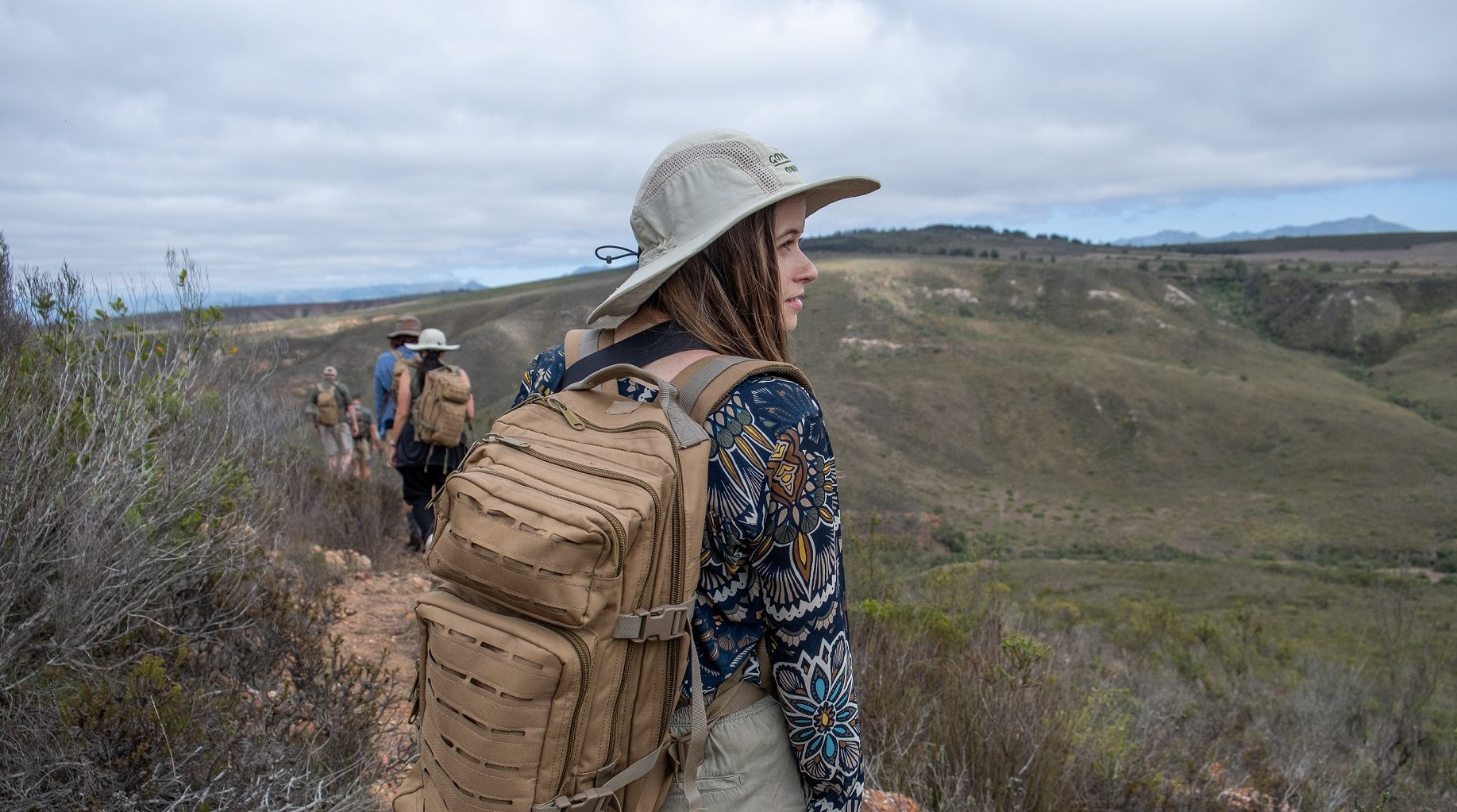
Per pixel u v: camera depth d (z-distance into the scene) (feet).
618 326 3.54
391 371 19.04
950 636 12.48
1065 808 8.29
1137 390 348.38
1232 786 11.37
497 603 2.84
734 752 3.04
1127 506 278.26
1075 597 101.19
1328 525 245.86
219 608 8.61
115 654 7.64
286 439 15.30
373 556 16.94
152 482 8.25
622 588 2.65
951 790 8.18
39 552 6.98
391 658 11.37
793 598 2.90
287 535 13.94
